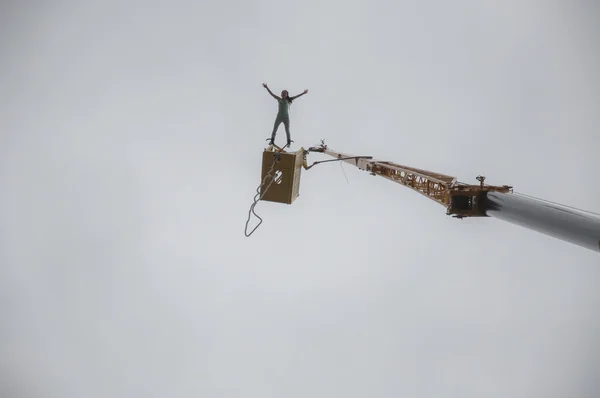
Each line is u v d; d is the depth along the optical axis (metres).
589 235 9.04
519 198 11.44
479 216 13.33
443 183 14.14
